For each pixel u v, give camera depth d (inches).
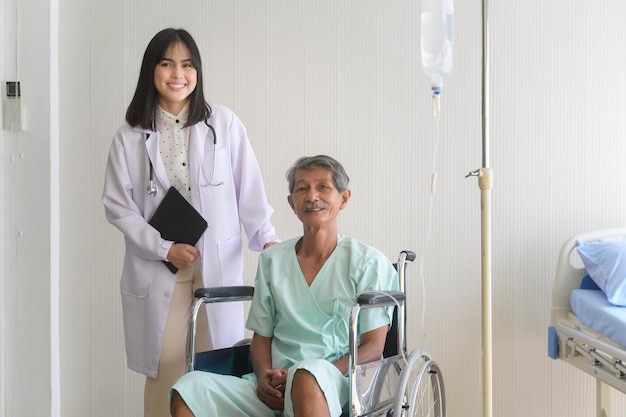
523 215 119.5
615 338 93.5
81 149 119.4
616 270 103.0
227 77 119.4
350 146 119.7
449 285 120.1
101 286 120.7
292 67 119.4
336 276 84.7
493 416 120.2
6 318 102.6
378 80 119.3
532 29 118.6
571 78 119.0
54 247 104.3
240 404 79.3
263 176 120.3
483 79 87.8
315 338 83.5
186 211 94.0
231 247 97.7
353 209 120.2
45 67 100.5
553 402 120.2
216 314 96.0
